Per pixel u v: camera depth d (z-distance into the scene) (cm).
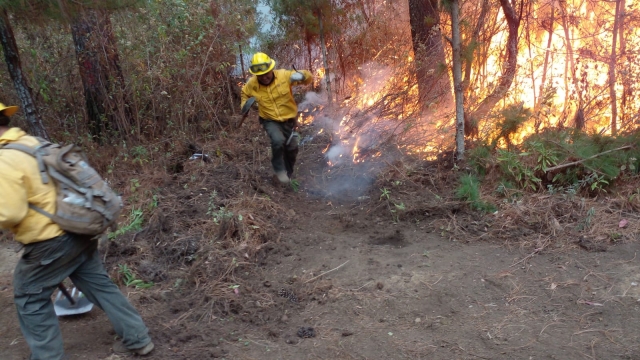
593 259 435
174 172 677
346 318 382
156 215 514
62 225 289
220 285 420
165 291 416
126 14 634
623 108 636
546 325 360
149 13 751
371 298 402
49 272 299
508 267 433
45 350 311
